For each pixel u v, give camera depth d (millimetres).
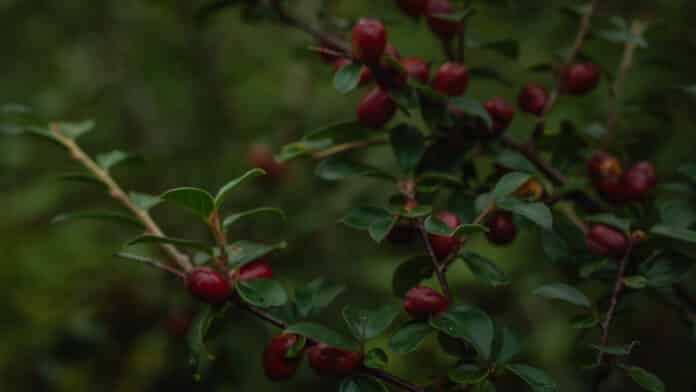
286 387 593
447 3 370
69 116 911
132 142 872
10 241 817
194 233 716
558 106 506
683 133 476
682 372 575
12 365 678
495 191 342
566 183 383
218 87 809
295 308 347
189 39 807
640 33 406
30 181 964
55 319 689
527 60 608
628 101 406
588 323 338
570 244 360
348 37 420
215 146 777
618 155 393
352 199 642
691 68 484
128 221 367
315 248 697
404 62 363
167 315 651
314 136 364
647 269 349
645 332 610
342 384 330
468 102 356
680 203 359
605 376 340
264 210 340
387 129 364
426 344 640
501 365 330
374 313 334
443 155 370
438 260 344
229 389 570
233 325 564
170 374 645
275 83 807
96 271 727
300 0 591
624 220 352
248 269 344
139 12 847
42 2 895
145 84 882
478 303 690
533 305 662
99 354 672
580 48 388
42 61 1006
